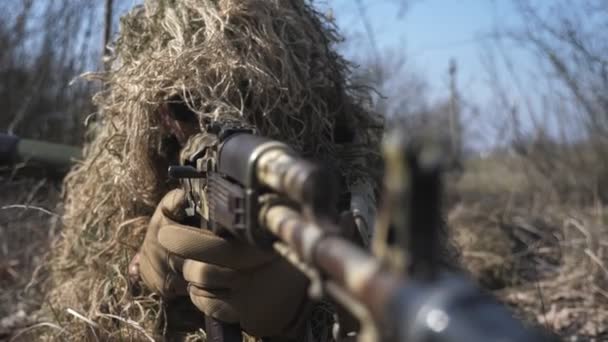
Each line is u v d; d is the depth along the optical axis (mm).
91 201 2693
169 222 2035
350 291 1021
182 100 2344
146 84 2404
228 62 2352
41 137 4574
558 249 3768
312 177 1196
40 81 4566
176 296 2242
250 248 1761
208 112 2320
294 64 2467
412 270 916
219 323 1925
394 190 908
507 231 3895
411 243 908
